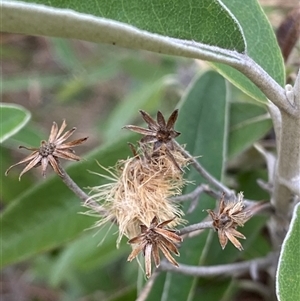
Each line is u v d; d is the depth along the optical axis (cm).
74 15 5
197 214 10
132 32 6
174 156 7
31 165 7
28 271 20
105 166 11
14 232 12
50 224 12
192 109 11
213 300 12
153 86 18
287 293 7
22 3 5
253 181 13
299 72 7
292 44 11
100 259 15
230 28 7
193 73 17
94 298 18
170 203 8
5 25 5
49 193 12
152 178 7
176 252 7
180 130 11
